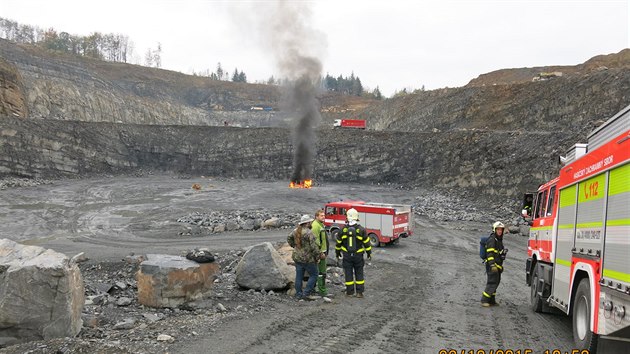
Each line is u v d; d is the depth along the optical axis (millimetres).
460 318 9391
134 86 130250
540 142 47844
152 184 62250
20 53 90938
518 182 45656
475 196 50188
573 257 7547
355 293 11719
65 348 5957
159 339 6777
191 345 6672
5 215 38969
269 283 11016
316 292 11562
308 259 10555
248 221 32625
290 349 6734
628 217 5367
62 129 66750
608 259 5910
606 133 6508
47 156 62875
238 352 6477
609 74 52906
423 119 81312
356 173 68625
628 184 5422
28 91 80688
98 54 186375
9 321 6340
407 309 10148
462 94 77250
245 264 11242
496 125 65125
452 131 67000
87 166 67688
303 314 9055
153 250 23078
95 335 6949
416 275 16344
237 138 77562
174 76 148625
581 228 7219
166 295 8812
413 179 63250
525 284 15094
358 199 51344
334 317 8961
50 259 6809
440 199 50625
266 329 7770
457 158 57656
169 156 77125
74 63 106125
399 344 7246
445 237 29812
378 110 99688
